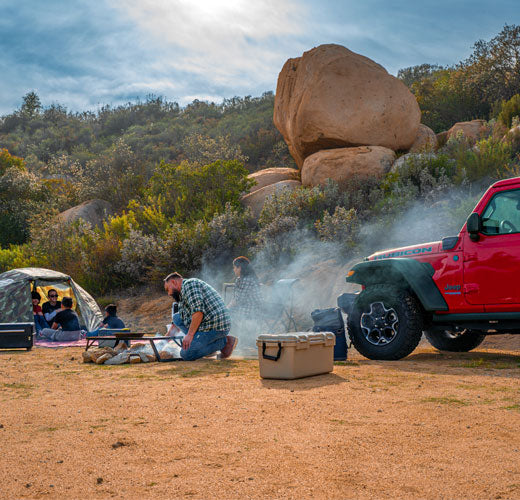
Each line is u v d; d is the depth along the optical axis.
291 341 5.34
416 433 3.30
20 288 11.91
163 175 20.69
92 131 71.44
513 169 13.47
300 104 17.69
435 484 2.47
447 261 6.57
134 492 2.46
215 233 15.74
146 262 16.31
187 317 7.45
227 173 19.12
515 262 6.06
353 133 16.77
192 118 64.75
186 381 5.46
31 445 3.23
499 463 2.72
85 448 3.15
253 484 2.52
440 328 6.86
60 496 2.43
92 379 5.78
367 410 3.94
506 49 22.70
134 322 13.64
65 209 26.58
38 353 8.77
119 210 23.44
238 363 6.89
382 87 16.91
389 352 6.74
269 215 15.62
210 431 3.47
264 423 3.64
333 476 2.61
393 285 6.91
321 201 15.28
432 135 18.28
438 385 4.83
